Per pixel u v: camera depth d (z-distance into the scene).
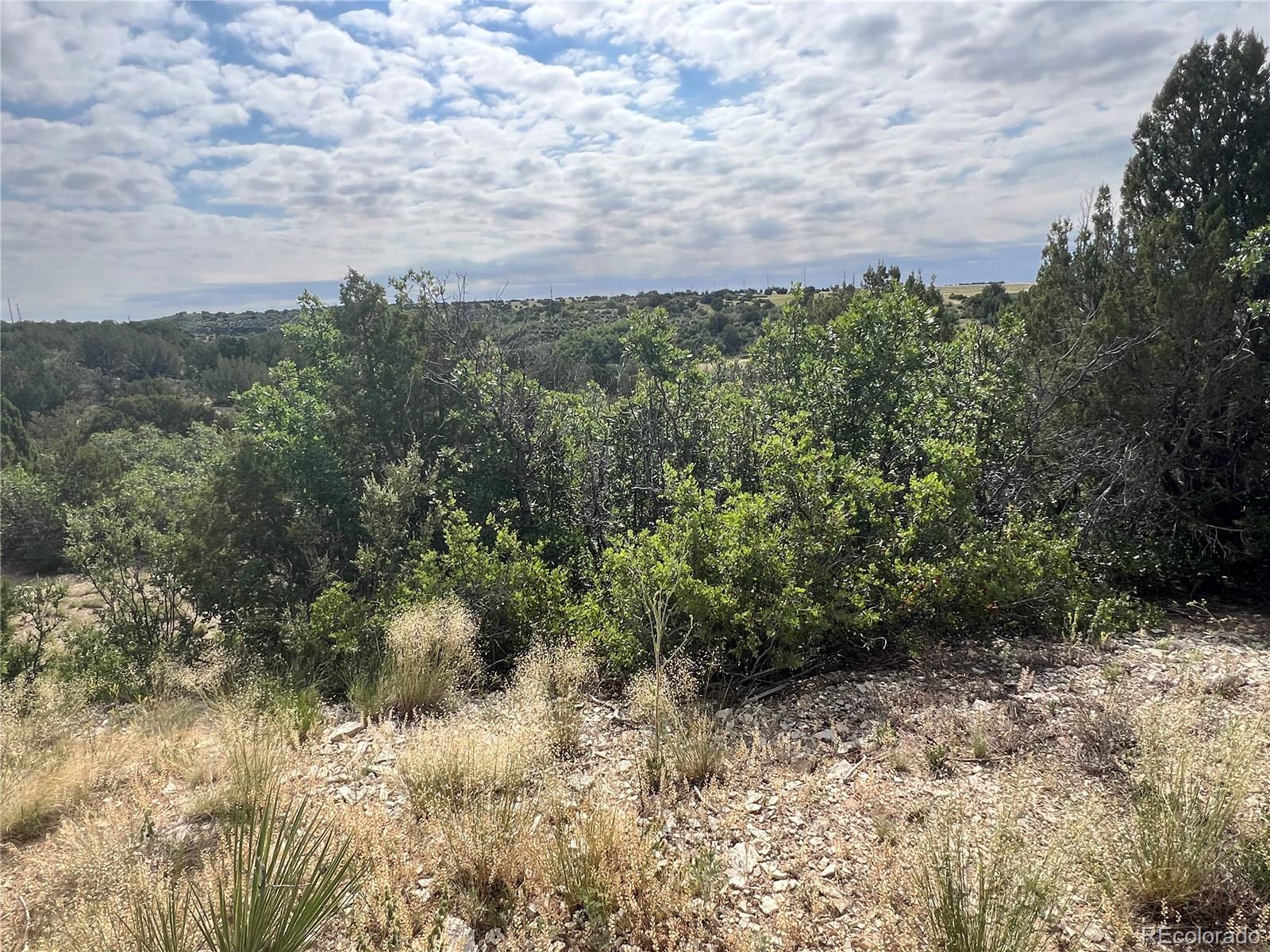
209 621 10.52
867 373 8.56
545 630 7.02
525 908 3.07
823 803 3.76
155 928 2.41
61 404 56.44
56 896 3.40
